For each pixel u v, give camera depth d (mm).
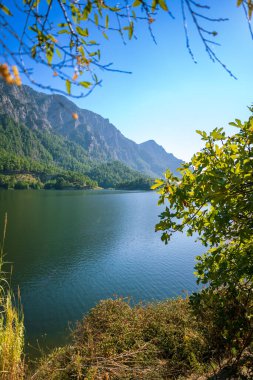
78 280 28578
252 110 3768
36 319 19625
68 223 64562
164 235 3959
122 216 80562
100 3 1320
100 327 9102
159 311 9758
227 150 3820
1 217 68812
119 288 26688
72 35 1374
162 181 3930
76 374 5805
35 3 1229
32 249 40438
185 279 29031
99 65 1194
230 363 4949
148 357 6996
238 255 3842
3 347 4402
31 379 5762
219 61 1202
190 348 6488
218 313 4227
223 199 3270
